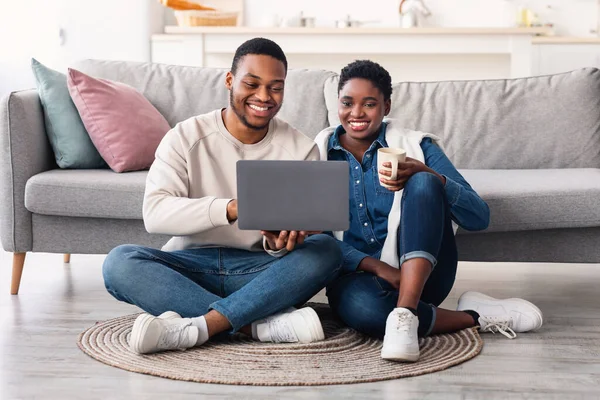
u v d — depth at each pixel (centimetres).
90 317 270
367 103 245
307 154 243
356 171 250
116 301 291
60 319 267
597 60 362
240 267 239
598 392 200
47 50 538
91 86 311
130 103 316
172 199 227
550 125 323
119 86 321
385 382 207
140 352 224
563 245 280
